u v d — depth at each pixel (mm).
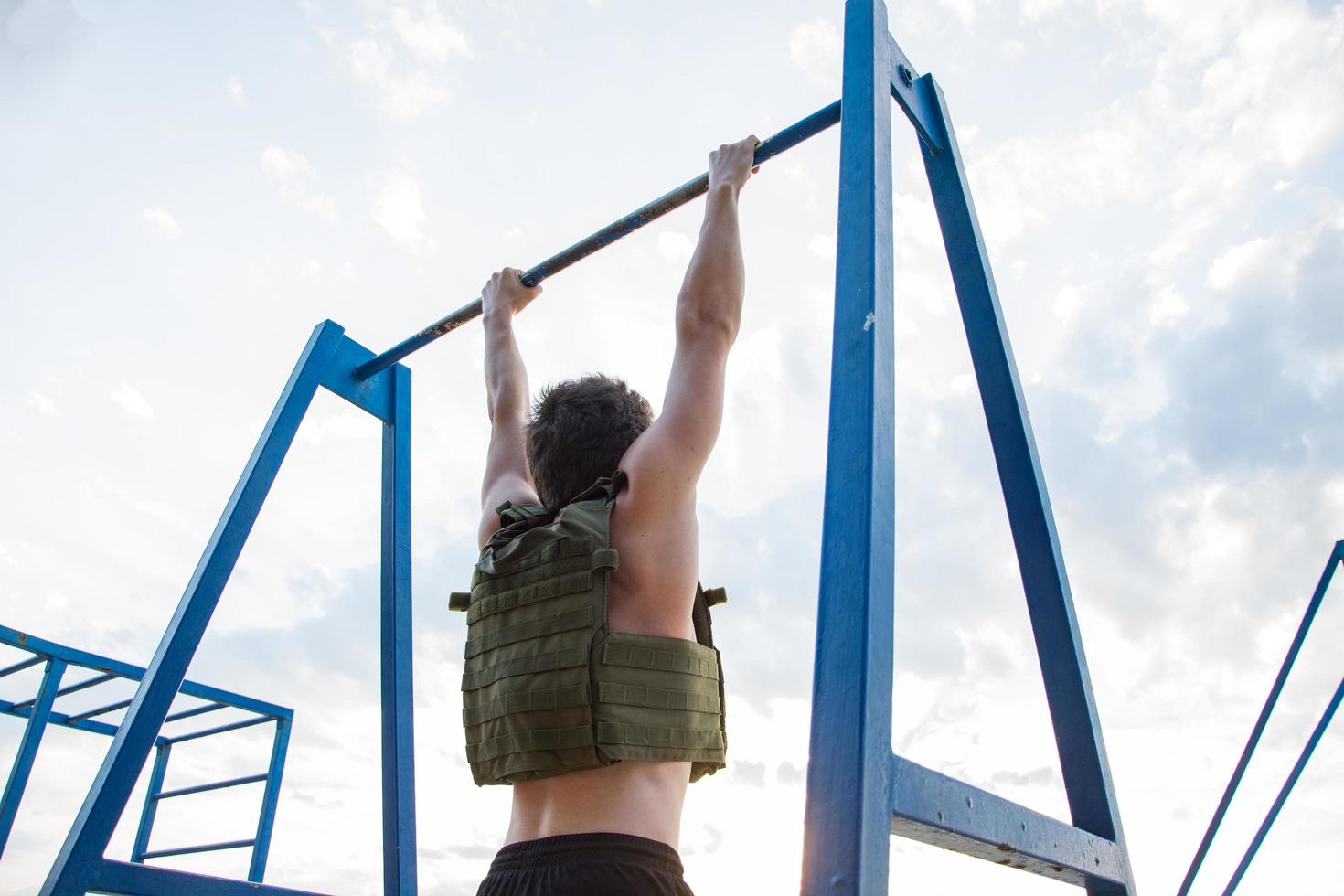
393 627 2953
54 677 4117
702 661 1221
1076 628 1991
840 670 1069
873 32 1856
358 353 3137
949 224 2324
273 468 2727
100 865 2137
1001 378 2176
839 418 1298
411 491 3146
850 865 925
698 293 1449
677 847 1135
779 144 2238
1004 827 1280
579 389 1429
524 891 1063
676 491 1255
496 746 1184
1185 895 3773
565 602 1192
